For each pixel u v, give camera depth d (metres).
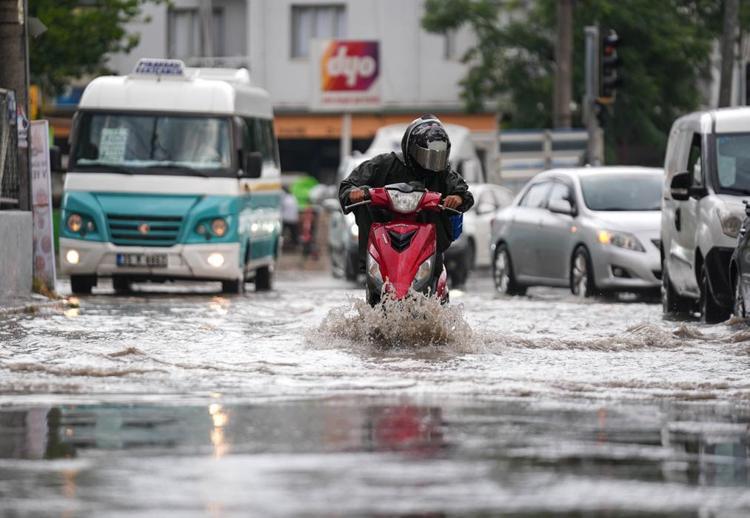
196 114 51.00
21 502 13.37
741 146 39.66
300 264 94.00
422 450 16.20
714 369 24.72
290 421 18.28
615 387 22.27
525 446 16.52
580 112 102.12
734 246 36.78
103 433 17.27
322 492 13.87
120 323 33.69
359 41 111.25
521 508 13.23
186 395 20.78
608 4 97.94
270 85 121.75
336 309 28.73
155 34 122.00
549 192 53.22
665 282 42.09
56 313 37.22
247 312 38.38
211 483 14.27
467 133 90.00
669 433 17.61
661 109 101.06
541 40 102.88
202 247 49.72
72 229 49.91
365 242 28.91
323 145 120.88
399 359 25.52
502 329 32.81
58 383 21.78
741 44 103.94
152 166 50.28
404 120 118.81
